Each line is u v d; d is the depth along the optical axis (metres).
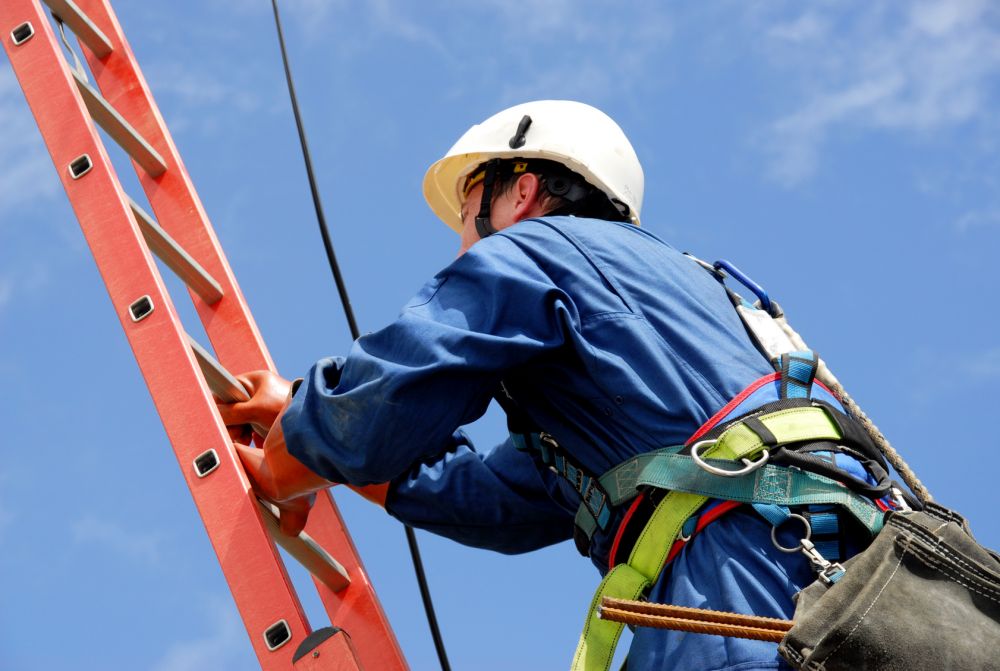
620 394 5.05
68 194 6.41
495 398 5.65
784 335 5.38
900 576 4.38
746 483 4.75
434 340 5.12
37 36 6.71
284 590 5.62
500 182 6.24
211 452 5.89
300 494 5.94
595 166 6.12
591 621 4.87
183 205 7.24
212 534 5.75
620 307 5.20
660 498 4.91
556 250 5.35
